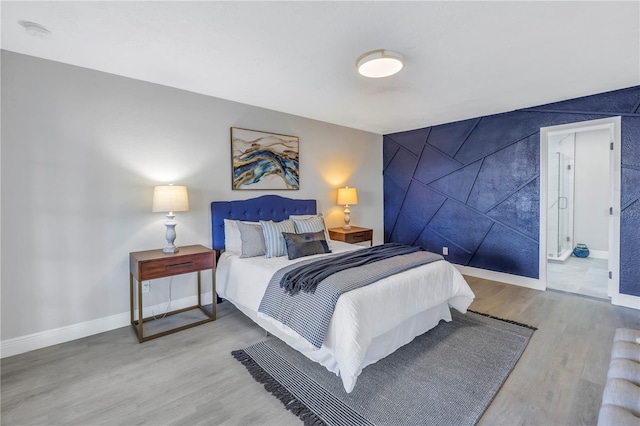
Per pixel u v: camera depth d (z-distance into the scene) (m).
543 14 1.75
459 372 2.02
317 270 2.26
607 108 3.15
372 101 3.45
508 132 3.92
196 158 3.19
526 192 3.80
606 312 3.01
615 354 1.48
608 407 1.10
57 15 1.77
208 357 2.25
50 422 1.61
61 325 2.48
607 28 1.90
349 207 4.91
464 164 4.39
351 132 4.91
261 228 3.18
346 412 1.66
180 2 1.64
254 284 2.59
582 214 5.70
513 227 3.93
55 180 2.43
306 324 1.92
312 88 3.01
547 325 2.74
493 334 2.56
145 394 1.83
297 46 2.14
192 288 3.22
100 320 2.66
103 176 2.65
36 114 2.34
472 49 2.19
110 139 2.67
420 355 2.24
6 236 2.25
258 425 1.58
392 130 5.12
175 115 3.03
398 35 1.99
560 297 3.48
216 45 2.13
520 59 2.36
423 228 4.96
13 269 2.28
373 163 5.33
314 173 4.37
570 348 2.32
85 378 1.99
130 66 2.50
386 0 1.62
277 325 2.16
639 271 3.05
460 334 2.57
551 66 2.49
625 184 3.09
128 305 2.81
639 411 1.07
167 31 1.95
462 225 4.46
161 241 2.99
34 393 1.84
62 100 2.44
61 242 2.47
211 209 3.30
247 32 1.95
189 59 2.36
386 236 5.55
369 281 2.10
